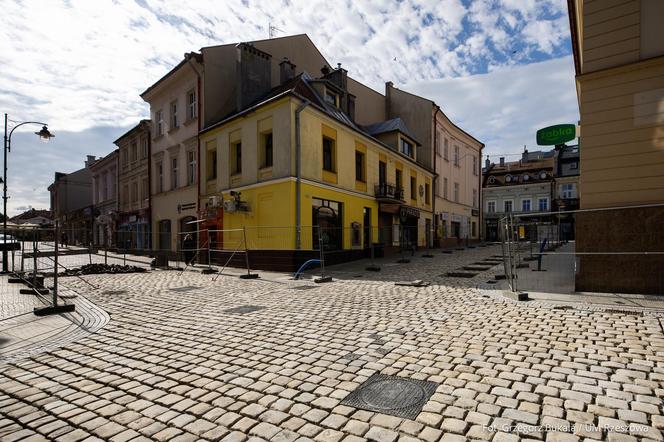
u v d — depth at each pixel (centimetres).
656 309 598
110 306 775
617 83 748
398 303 741
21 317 666
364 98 2767
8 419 298
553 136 962
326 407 304
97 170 3778
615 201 743
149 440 263
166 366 414
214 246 1867
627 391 319
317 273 1356
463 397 313
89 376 388
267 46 2117
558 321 554
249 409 305
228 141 1830
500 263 1588
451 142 3384
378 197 2094
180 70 2141
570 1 942
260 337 519
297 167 1509
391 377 362
